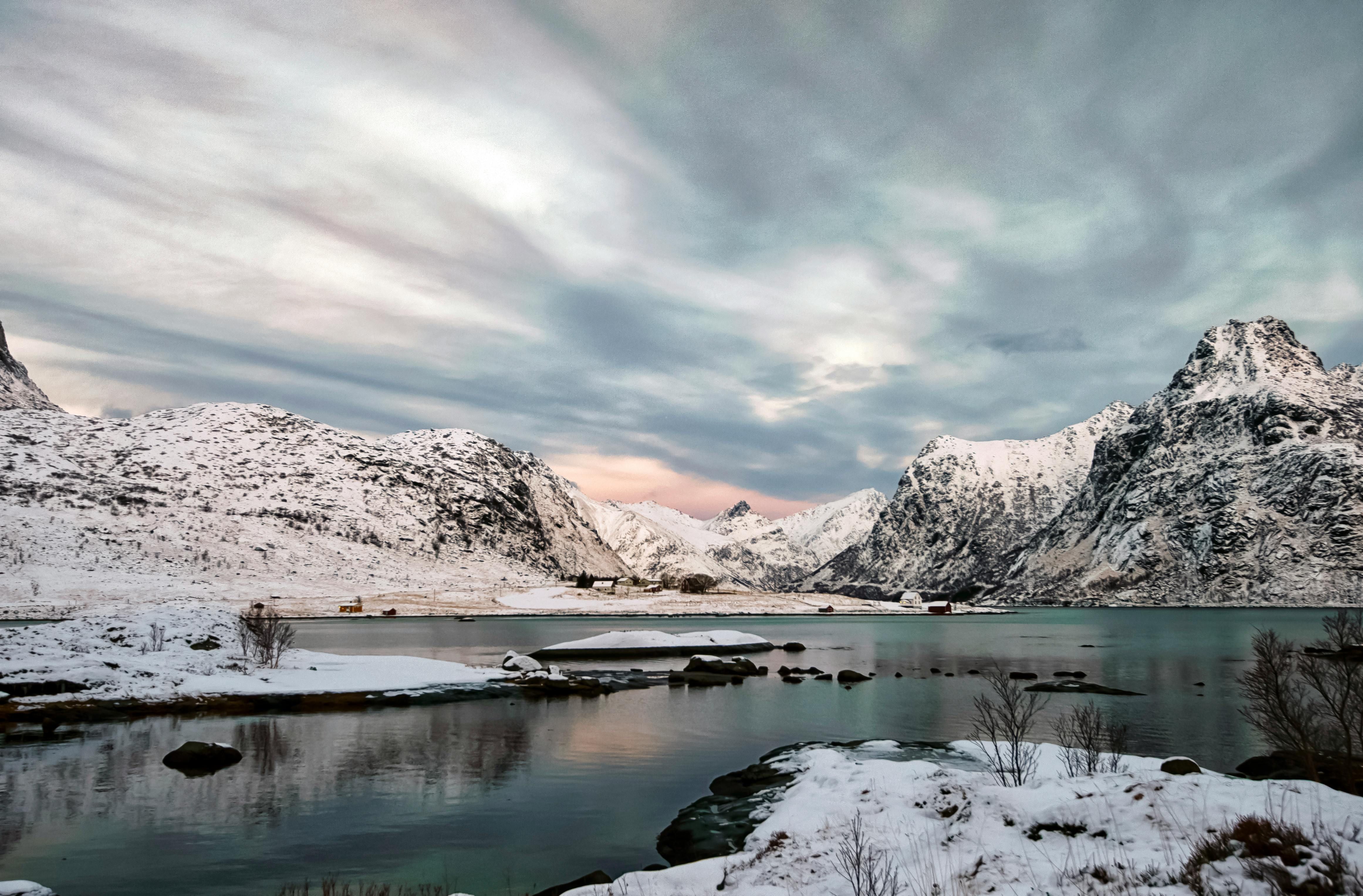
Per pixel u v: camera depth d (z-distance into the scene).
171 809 22.36
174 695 40.09
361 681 46.25
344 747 31.20
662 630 132.62
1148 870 10.22
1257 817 10.81
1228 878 9.47
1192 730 34.31
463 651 82.44
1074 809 12.58
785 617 196.75
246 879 17.08
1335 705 18.23
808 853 13.47
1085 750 23.88
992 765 22.33
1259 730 29.59
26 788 24.39
